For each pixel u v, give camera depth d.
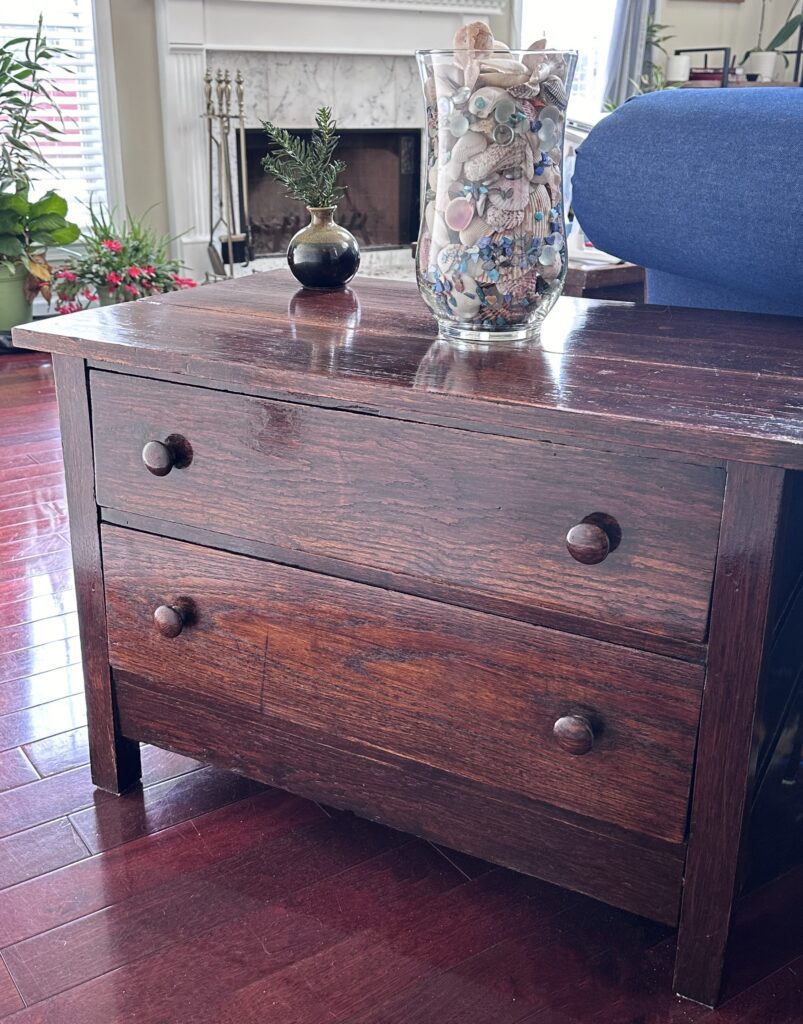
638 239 1.38
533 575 1.01
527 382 1.00
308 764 1.25
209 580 1.23
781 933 1.17
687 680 0.96
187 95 4.43
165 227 4.67
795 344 1.17
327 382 1.03
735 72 6.17
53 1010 1.06
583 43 6.08
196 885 1.24
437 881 1.25
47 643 1.83
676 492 0.91
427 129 1.12
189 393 1.16
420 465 1.03
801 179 1.18
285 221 5.07
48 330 1.24
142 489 1.24
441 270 1.13
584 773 1.05
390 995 1.08
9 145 4.26
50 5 4.16
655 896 1.06
